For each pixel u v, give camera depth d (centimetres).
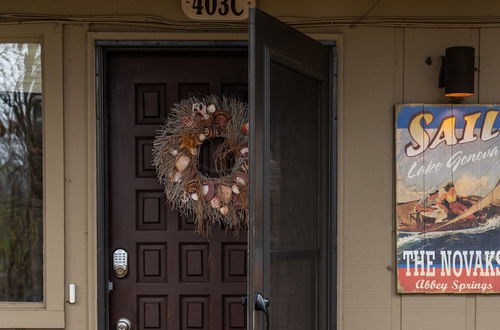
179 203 324
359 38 320
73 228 317
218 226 329
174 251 329
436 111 317
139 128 328
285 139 269
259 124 248
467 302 321
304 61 286
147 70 329
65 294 316
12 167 321
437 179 318
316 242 299
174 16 318
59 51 314
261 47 249
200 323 331
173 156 320
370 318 320
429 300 321
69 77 316
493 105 318
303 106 286
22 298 321
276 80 262
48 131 314
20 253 321
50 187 314
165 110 329
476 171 318
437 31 321
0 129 321
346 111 320
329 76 318
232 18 318
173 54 329
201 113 321
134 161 328
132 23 317
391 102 320
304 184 287
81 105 317
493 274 319
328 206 314
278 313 264
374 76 320
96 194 315
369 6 320
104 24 317
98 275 316
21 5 316
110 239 328
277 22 262
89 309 315
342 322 318
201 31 319
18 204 321
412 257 318
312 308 296
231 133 322
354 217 320
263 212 251
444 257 318
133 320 330
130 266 329
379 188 320
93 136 314
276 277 263
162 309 330
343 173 319
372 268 320
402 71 320
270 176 256
